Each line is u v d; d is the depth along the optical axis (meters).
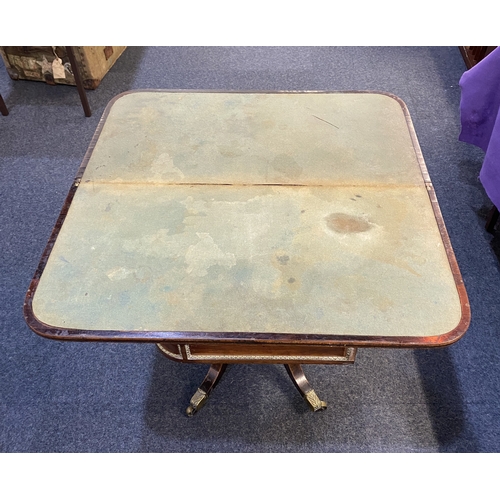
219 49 3.25
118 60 3.18
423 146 2.54
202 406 1.65
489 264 2.04
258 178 1.43
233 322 1.09
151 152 1.52
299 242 1.25
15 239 2.16
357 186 1.40
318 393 1.69
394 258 1.21
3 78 3.04
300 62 3.13
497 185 1.77
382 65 3.08
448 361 1.76
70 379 1.73
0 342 1.83
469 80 1.90
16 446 1.59
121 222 1.31
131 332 1.08
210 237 1.27
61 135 2.66
